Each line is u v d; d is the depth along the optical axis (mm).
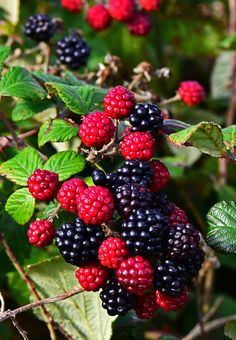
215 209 501
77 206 459
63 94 502
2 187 541
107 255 451
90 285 464
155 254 464
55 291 537
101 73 611
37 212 542
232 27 813
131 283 449
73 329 541
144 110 482
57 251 600
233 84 801
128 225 452
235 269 716
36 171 481
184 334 709
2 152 552
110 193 460
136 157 477
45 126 513
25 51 665
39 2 753
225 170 758
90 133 483
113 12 707
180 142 466
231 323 520
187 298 474
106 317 532
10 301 626
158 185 485
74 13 745
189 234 459
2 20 701
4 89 537
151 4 708
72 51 621
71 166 494
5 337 627
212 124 465
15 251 551
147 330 699
